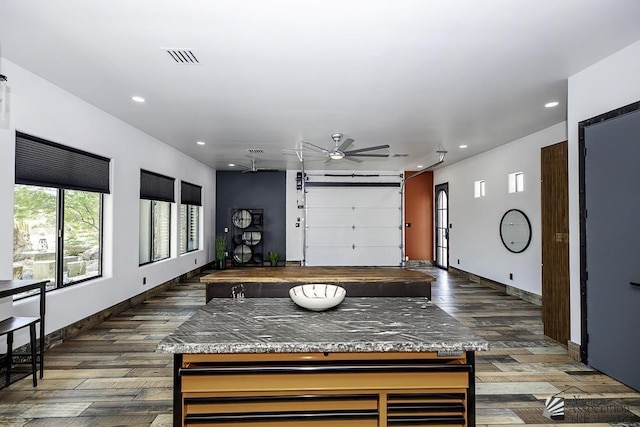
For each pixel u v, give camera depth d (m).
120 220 4.80
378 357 1.72
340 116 4.47
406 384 1.68
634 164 2.64
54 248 3.77
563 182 3.73
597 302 3.02
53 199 3.76
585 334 3.17
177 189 6.84
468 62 2.95
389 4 2.13
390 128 5.07
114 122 4.57
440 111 4.27
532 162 5.47
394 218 9.50
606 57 2.88
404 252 9.51
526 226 5.66
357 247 9.45
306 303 2.12
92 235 4.40
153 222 6.17
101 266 4.58
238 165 8.59
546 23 2.36
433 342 1.63
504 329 4.29
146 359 3.36
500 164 6.38
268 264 9.38
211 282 3.58
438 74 3.19
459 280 7.58
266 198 9.46
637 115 2.61
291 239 9.45
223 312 2.14
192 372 1.63
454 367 1.68
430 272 8.61
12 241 3.05
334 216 9.44
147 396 2.68
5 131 2.96
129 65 3.00
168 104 4.03
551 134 5.02
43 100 3.35
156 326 4.33
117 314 4.80
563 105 4.06
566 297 3.71
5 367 3.04
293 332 1.76
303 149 6.59
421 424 1.69
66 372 3.08
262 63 2.95
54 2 2.10
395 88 3.52
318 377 1.67
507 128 5.10
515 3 2.13
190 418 1.64
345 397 1.68
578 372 3.06
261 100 3.87
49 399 2.63
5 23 2.34
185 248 7.64
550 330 3.95
